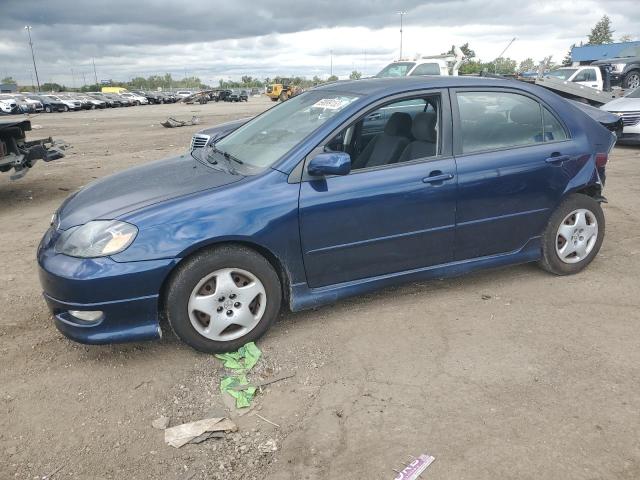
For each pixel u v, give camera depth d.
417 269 3.95
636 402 2.90
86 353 3.53
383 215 3.66
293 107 4.36
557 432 2.69
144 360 3.43
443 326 3.76
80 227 3.24
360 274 3.76
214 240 3.22
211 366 3.36
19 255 5.49
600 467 2.46
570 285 4.39
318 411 2.89
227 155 4.00
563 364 3.28
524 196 4.14
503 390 3.04
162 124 21.81
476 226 4.02
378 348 3.50
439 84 3.95
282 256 3.45
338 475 2.44
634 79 20.12
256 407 2.95
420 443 2.63
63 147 8.60
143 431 2.79
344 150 3.72
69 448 2.68
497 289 4.34
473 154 3.96
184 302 3.26
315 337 3.64
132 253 3.11
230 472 2.49
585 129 4.46
